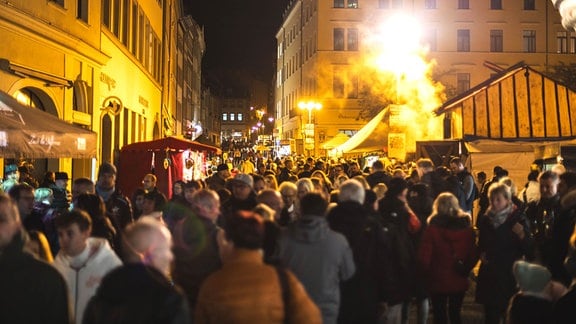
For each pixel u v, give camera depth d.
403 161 24.77
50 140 9.05
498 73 21.17
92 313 3.77
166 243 4.06
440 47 58.31
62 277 4.30
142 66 30.34
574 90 20.98
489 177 17.91
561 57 58.59
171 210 7.95
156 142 17.17
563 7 10.70
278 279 4.10
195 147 17.61
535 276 5.02
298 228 5.88
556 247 7.72
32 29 14.88
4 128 8.38
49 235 7.97
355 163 20.97
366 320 6.55
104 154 22.84
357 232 6.67
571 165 17.02
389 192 7.88
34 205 8.56
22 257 4.23
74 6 17.98
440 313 8.01
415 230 8.04
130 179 16.94
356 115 60.31
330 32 60.19
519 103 20.97
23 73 14.39
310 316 4.07
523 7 58.62
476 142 18.45
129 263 3.87
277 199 7.93
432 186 12.06
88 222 5.38
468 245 7.81
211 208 6.55
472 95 21.03
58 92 16.73
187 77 68.06
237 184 8.86
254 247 4.21
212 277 4.16
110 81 22.77
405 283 7.00
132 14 27.89
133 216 10.56
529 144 18.19
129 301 3.71
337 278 5.93
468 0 58.56
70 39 17.34
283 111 85.19
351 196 6.84
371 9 59.72
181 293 3.87
